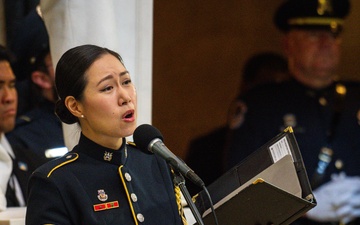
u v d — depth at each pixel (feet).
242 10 54.24
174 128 53.16
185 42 53.42
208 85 53.57
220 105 53.57
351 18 54.39
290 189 21.84
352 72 54.08
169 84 53.11
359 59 54.13
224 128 49.85
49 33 27.84
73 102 21.07
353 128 38.78
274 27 54.19
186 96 53.31
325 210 37.37
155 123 52.90
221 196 22.09
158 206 21.40
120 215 20.88
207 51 53.57
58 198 20.53
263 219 21.90
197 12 53.57
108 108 20.72
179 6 53.31
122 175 21.25
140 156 22.09
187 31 53.42
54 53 27.71
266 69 45.96
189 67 53.36
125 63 28.48
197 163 49.08
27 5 37.22
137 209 21.01
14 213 26.78
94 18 27.40
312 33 40.06
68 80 20.92
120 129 20.83
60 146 32.96
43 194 20.57
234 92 53.72
